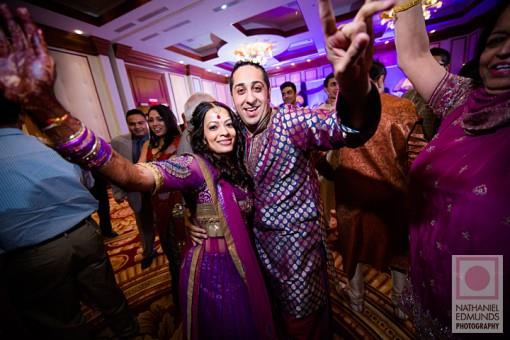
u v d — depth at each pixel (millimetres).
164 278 2115
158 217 1636
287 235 1008
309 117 910
